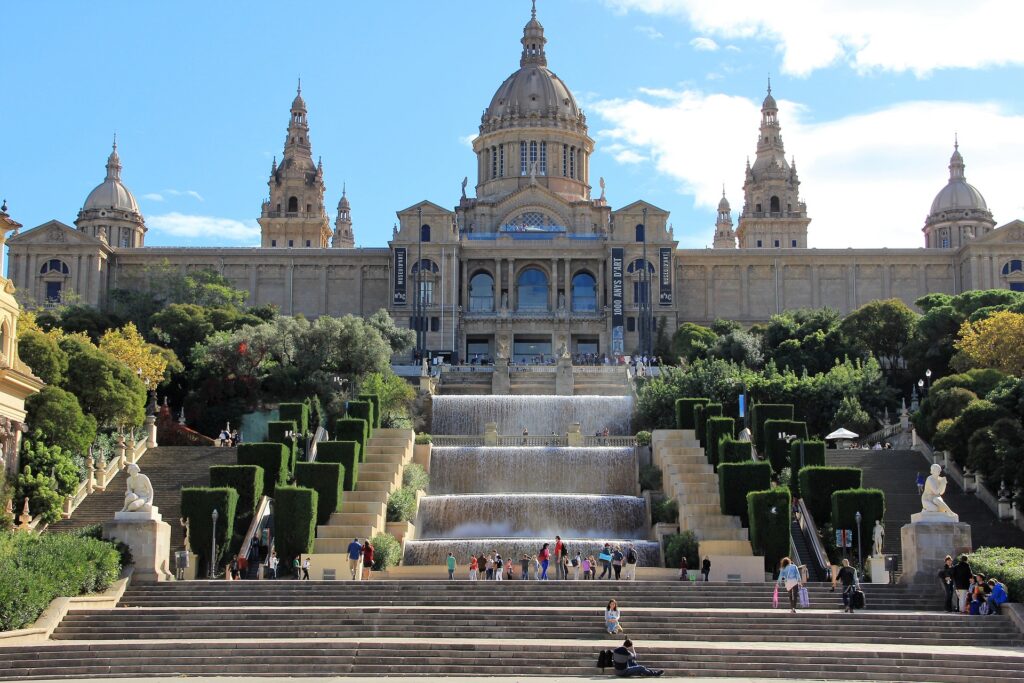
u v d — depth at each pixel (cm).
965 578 5428
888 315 13338
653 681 4312
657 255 16500
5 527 6919
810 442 8188
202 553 6825
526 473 9188
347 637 5031
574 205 17962
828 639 4997
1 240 7600
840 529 6944
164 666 4506
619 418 11012
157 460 8819
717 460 8656
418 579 6681
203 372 11638
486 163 19200
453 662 4544
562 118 19062
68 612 5188
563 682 4272
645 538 8175
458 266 16575
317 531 7362
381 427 10169
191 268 17075
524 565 6875
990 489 8025
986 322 10644
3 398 7294
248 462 8081
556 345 16300
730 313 17100
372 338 12031
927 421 9431
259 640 4816
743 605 5684
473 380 13262
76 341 9431
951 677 4369
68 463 7781
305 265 17138
